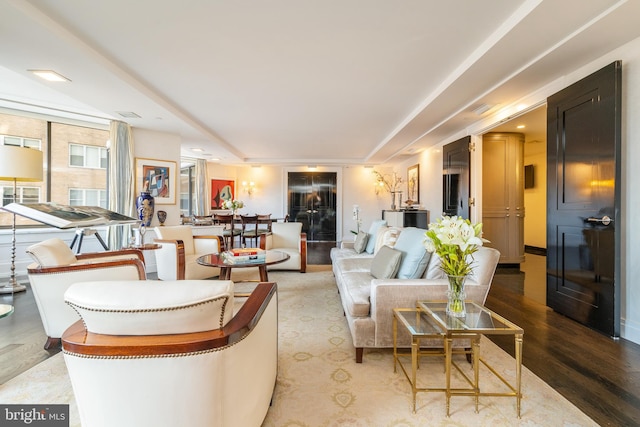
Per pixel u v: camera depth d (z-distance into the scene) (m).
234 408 1.05
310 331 2.53
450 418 1.48
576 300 2.70
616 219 2.32
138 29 2.28
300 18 2.15
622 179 2.39
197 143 5.93
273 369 1.62
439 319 1.63
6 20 2.00
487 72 2.83
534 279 4.31
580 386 1.74
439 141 5.68
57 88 3.17
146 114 4.08
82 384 0.97
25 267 4.35
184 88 3.44
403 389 1.71
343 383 1.77
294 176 9.39
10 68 2.71
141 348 0.92
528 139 5.50
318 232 9.40
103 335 0.97
